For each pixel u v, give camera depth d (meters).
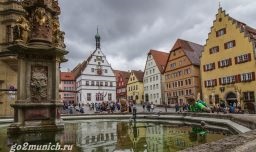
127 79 104.62
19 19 13.99
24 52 13.98
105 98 83.06
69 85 101.12
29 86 14.02
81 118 27.25
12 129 12.86
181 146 8.51
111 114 30.34
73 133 12.59
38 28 14.55
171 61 72.44
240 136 5.84
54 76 14.70
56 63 14.78
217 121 17.86
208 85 55.94
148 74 85.44
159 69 78.88
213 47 54.97
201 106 26.30
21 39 13.86
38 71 14.34
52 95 14.57
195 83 63.12
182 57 67.50
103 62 84.50
